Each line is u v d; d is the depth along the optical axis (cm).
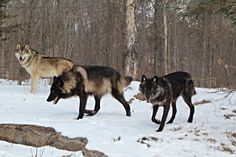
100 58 3206
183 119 1080
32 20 2480
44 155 693
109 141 802
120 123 966
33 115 998
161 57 2202
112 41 2605
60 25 2511
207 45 3055
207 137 898
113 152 742
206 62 3025
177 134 903
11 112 1033
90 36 3347
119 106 1223
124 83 1074
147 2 2553
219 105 1249
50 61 1434
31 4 2236
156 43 2208
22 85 1672
